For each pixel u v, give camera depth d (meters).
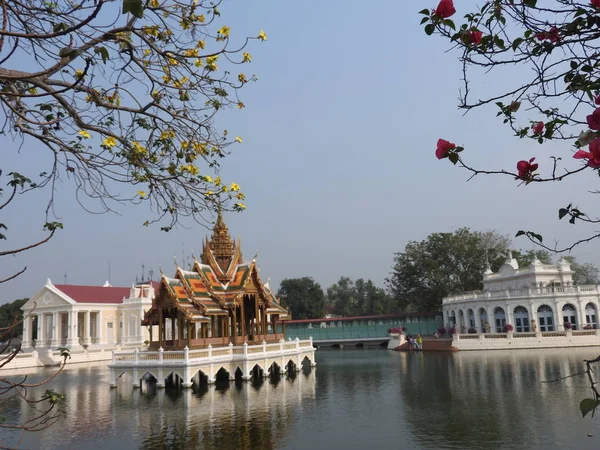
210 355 33.50
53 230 6.18
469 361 44.28
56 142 7.41
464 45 5.66
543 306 59.91
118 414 24.56
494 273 76.50
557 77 5.56
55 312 75.00
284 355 39.81
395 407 24.38
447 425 20.02
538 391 26.50
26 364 54.38
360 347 81.00
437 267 84.31
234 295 37.62
